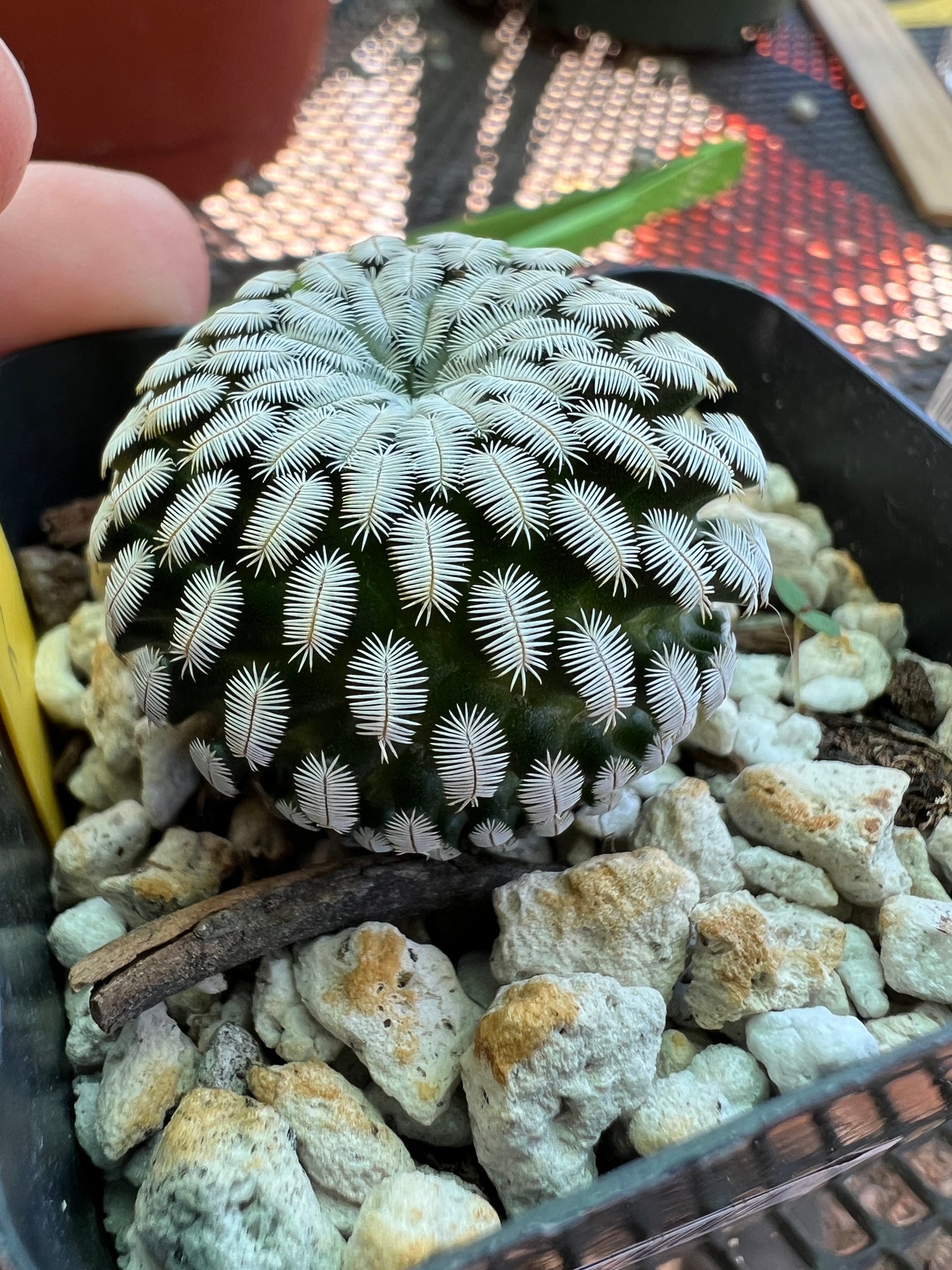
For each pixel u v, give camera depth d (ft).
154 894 0.24
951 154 0.50
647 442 0.19
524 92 0.56
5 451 0.33
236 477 0.19
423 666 0.18
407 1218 0.19
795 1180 0.20
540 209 0.39
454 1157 0.22
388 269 0.24
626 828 0.27
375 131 0.53
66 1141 0.21
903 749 0.30
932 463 0.31
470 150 0.52
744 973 0.23
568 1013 0.20
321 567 0.18
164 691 0.20
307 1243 0.19
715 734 0.28
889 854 0.26
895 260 0.46
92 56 0.36
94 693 0.27
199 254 0.37
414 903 0.24
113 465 0.23
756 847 0.26
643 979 0.23
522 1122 0.19
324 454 0.18
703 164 0.40
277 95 0.42
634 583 0.18
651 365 0.20
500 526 0.18
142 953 0.21
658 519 0.19
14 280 0.31
